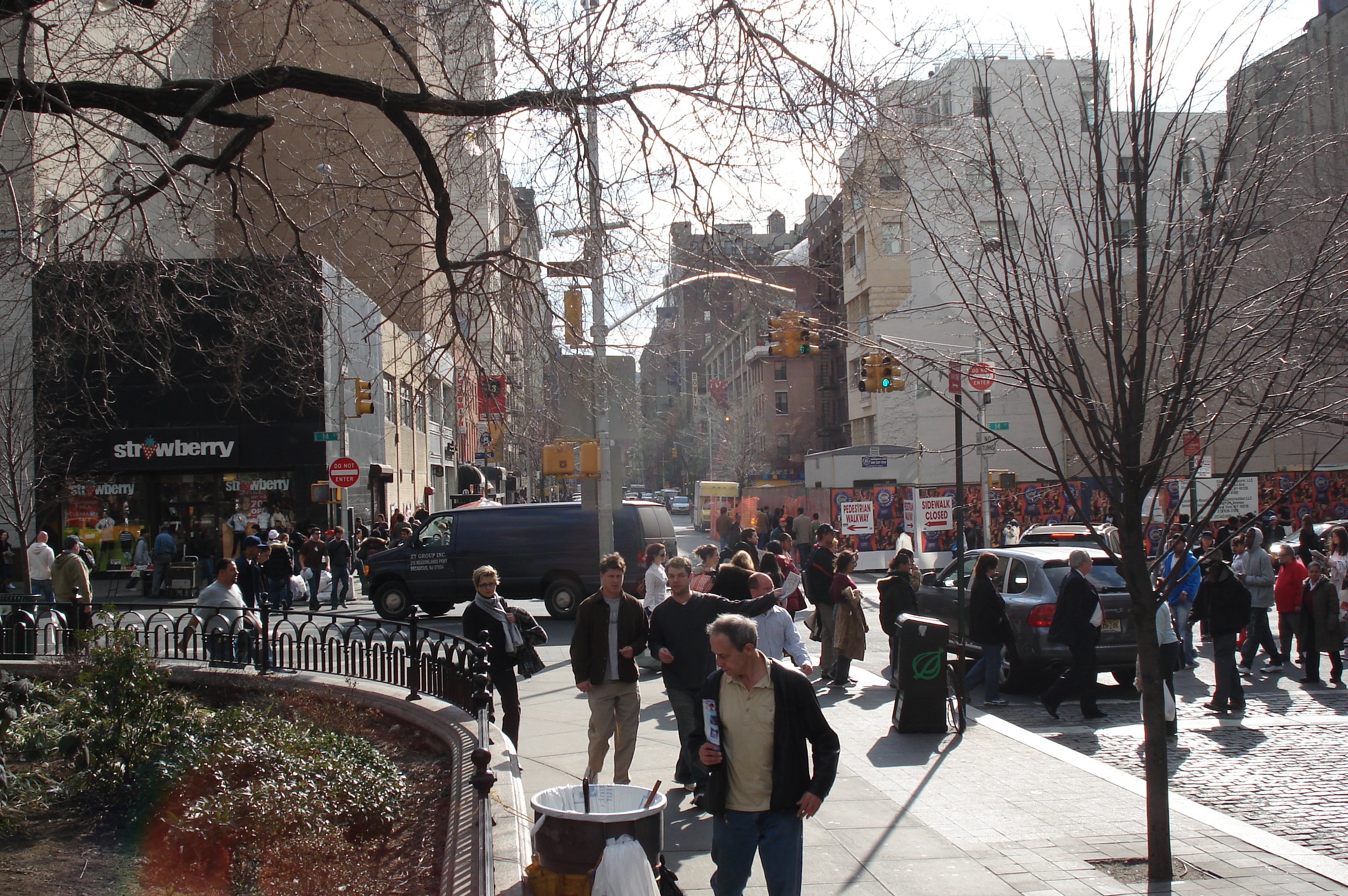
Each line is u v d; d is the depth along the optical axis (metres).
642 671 13.57
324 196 11.94
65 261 10.12
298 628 12.03
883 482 37.44
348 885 5.88
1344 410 7.20
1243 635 16.44
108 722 7.62
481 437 35.78
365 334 11.90
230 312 11.30
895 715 10.00
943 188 8.16
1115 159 7.67
